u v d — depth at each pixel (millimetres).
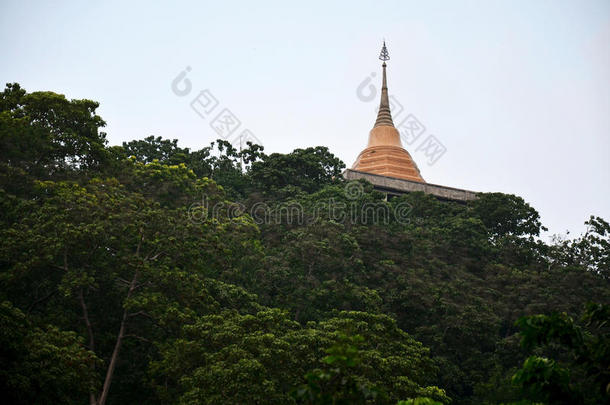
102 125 85000
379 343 58750
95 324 62625
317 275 80500
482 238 100625
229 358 52031
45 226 60312
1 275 56656
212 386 50156
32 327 52969
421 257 91562
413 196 113062
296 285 76188
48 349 47656
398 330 61406
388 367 54156
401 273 84688
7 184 69688
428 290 82312
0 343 43781
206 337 56344
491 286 91125
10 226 64375
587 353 24453
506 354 78250
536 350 76375
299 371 53125
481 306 82062
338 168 118562
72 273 59531
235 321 58125
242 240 78938
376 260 87375
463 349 79812
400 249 91875
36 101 79812
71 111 80875
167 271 62031
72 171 78062
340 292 74750
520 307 87250
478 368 78250
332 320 60375
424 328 78938
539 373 23797
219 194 91188
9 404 42812
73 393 54188
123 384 61750
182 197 86750
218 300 66375
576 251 102500
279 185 107688
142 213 65000
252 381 49594
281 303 73562
